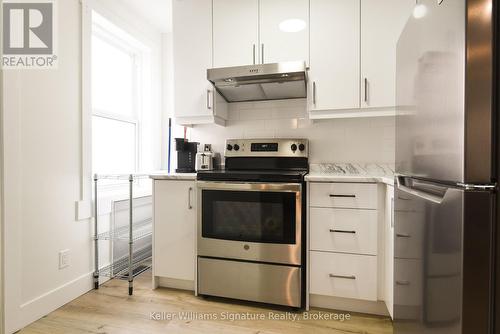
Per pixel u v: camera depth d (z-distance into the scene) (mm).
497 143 652
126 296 1988
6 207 1515
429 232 861
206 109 2197
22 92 1609
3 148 1499
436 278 812
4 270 1507
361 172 2191
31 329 1583
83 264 2037
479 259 660
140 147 2893
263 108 2416
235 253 1886
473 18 654
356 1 1913
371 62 1896
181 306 1855
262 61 2059
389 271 1555
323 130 2279
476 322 666
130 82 2824
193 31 2205
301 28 1995
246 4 2094
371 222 1681
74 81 1964
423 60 925
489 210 654
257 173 1868
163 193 2059
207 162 2338
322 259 1763
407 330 1084
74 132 1963
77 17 1993
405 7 1837
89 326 1616
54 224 1812
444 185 774
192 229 2008
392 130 2141
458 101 686
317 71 1979
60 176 1854
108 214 2299
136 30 2629
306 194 1797
